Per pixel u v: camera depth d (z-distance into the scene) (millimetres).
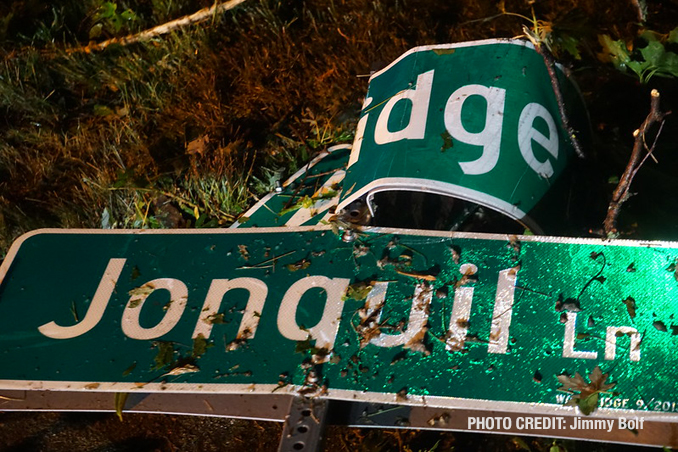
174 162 3367
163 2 4160
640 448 2283
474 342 2053
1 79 3818
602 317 2037
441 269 2203
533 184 2410
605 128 3188
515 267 2166
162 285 2350
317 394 2055
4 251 3186
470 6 3809
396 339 2098
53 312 2352
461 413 2150
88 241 2506
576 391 1932
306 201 2859
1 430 2625
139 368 2178
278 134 3393
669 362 1940
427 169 2375
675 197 2799
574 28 3334
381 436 2439
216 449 2518
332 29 3820
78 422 2625
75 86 3955
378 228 2336
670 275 2076
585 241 2170
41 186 3475
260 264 2334
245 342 2176
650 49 3037
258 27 3965
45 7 4324
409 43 3719
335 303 2197
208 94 3637
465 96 2510
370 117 2686
